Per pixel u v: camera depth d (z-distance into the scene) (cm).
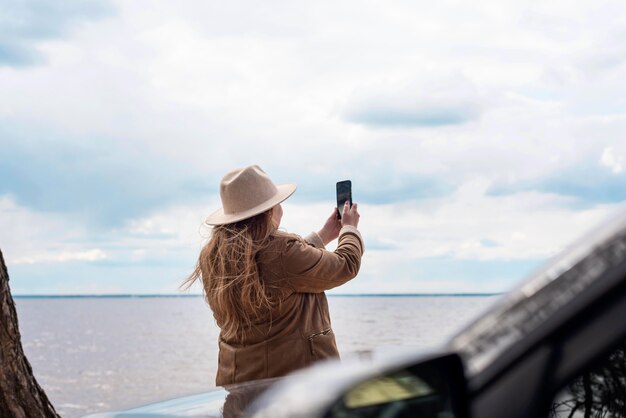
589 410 93
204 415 197
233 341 355
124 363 7988
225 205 359
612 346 87
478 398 92
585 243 92
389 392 93
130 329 18200
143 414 209
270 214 357
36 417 385
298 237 361
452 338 97
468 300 19238
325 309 365
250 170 360
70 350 11044
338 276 353
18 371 382
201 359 8838
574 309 89
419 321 16975
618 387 94
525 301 93
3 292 378
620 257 88
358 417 90
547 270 93
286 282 348
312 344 351
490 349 93
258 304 344
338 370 91
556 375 89
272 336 348
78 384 5612
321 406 87
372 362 94
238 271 345
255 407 91
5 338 379
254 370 349
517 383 91
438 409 93
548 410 89
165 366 7469
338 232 391
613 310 87
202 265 360
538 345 90
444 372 94
